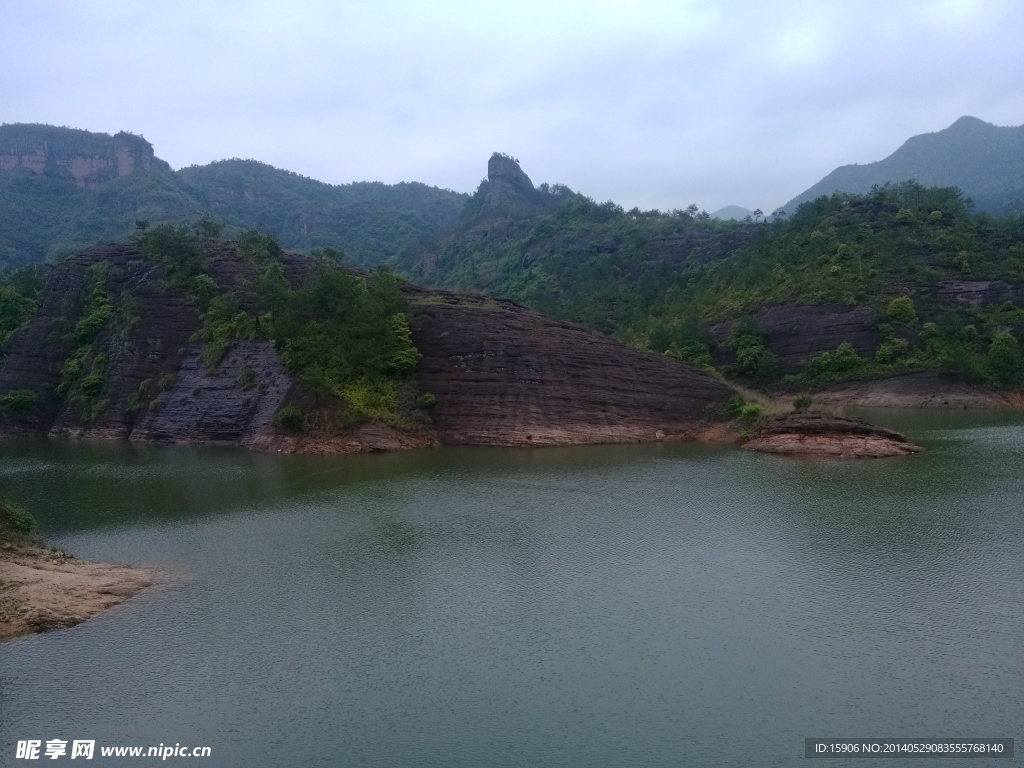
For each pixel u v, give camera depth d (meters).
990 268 118.88
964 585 28.66
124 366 79.44
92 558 33.88
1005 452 57.69
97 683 22.75
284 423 65.00
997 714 20.27
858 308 116.12
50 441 75.88
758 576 30.12
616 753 19.03
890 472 49.81
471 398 69.69
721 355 124.50
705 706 20.97
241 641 25.31
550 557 33.06
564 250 192.50
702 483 47.53
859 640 24.45
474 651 24.39
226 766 18.84
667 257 175.62
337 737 19.95
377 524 38.78
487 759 18.84
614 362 72.75
